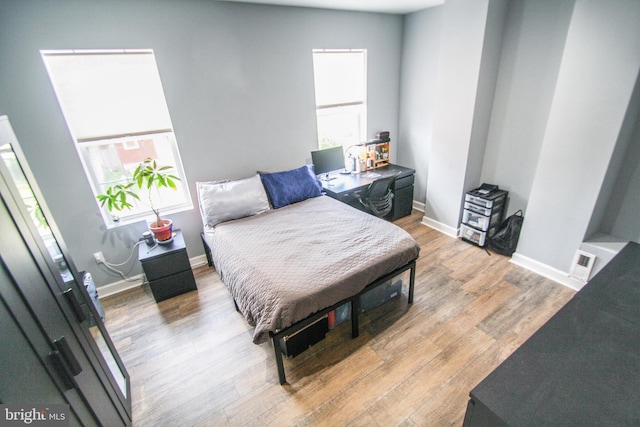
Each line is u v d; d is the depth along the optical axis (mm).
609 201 2479
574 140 2307
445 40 3010
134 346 2223
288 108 3324
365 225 2535
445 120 3244
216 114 2918
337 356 2041
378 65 3830
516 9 2699
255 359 2066
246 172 3275
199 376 1958
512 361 1118
